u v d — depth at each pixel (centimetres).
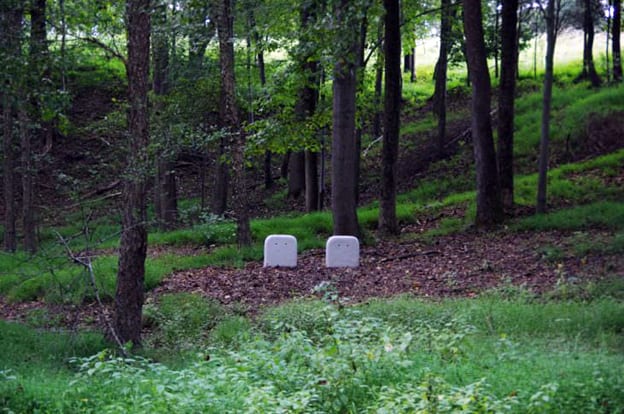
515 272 1362
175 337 1117
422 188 2438
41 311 1248
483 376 683
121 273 994
